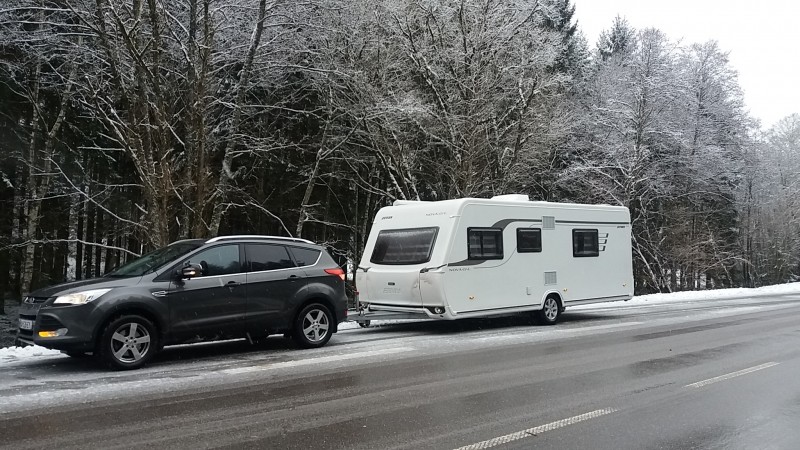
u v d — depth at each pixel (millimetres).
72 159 19797
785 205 41906
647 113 30078
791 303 21422
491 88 22453
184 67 16375
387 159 21047
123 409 6422
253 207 20406
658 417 6336
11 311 21781
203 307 9039
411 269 12555
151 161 14070
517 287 13445
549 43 23141
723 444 5496
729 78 33969
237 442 5363
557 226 14414
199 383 7676
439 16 21719
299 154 21312
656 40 31188
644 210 31281
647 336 12367
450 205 12680
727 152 33406
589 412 6488
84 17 14195
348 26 18844
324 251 10820
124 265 9641
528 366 9016
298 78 20062
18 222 20328
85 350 8141
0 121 18703
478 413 6387
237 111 15992
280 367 8734
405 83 21094
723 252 35656
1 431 5645
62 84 16891
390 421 6055
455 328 13531
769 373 8641
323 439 5465
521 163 23453
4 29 15367
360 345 10852
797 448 5414
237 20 16516
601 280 15320
